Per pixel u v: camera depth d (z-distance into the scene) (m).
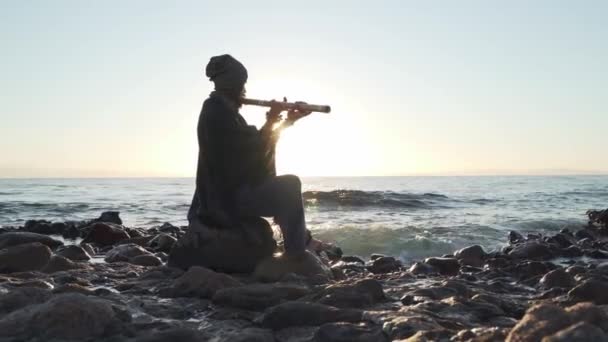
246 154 5.32
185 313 3.90
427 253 10.14
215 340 3.19
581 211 19.36
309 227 11.20
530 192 35.84
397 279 5.73
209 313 3.90
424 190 43.97
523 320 2.52
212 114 5.32
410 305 4.03
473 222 14.48
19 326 3.20
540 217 16.47
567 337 2.20
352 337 3.05
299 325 3.45
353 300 3.93
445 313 3.68
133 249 7.40
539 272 6.23
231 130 5.30
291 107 5.35
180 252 5.56
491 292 5.00
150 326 3.47
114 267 6.25
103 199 31.73
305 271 5.20
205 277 4.48
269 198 5.28
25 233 8.20
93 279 5.35
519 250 8.58
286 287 4.15
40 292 3.90
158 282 5.04
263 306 3.97
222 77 5.46
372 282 4.30
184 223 16.95
